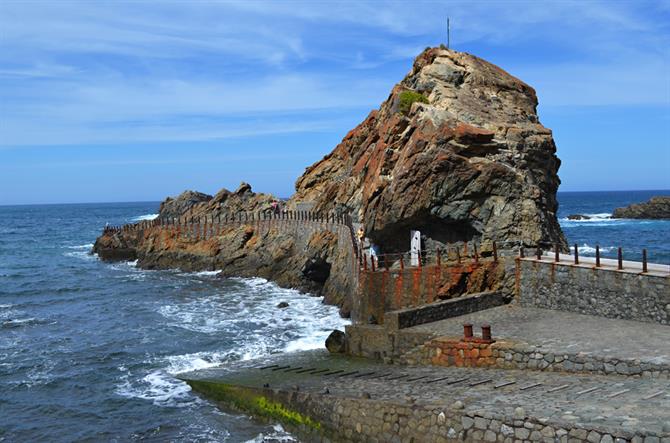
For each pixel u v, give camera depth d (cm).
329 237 4891
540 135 3791
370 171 4416
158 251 7612
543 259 2886
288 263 5756
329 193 5794
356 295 3597
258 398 2288
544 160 3738
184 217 9050
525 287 2903
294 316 4091
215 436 2162
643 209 14038
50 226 17688
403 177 3625
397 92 4678
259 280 5941
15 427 2338
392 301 3188
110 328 3972
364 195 4284
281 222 6331
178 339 3566
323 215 5481
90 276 6806
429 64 4678
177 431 2225
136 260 8275
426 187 3497
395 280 3181
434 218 3584
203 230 7431
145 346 3438
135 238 8644
